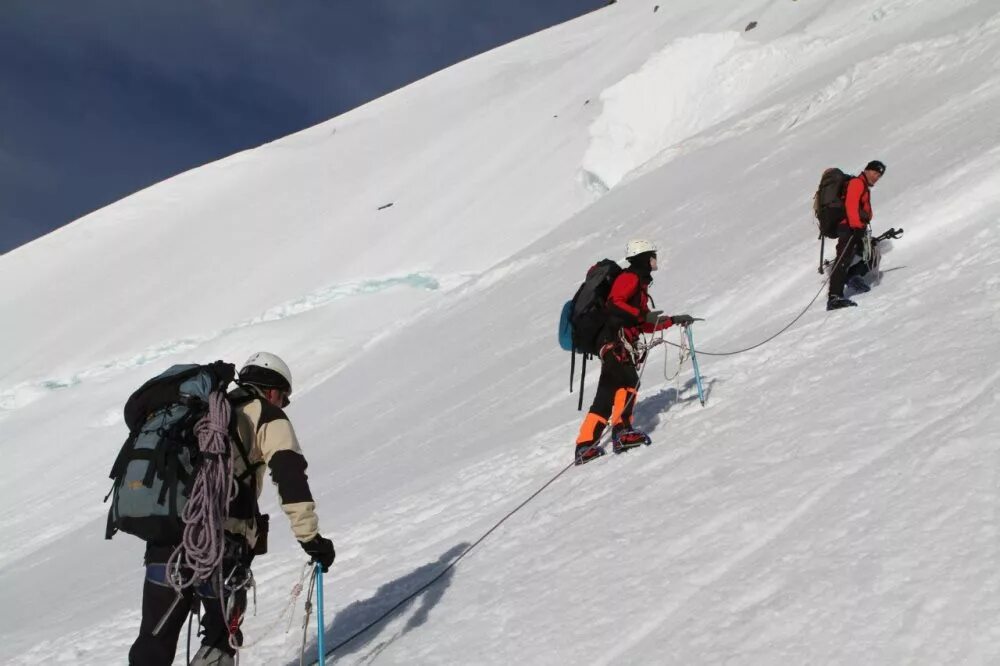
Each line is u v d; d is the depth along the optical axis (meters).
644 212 22.41
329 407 21.16
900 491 2.92
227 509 3.33
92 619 7.33
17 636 7.79
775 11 55.03
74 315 67.31
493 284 26.47
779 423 4.32
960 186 7.39
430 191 69.44
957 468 2.88
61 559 15.08
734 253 11.55
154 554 3.36
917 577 2.40
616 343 5.50
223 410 3.39
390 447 11.97
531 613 3.40
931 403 3.61
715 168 22.67
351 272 59.12
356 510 7.88
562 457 6.28
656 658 2.64
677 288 11.43
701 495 3.79
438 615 3.91
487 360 15.72
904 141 11.93
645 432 5.62
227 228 76.12
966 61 15.66
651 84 41.62
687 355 5.71
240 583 3.50
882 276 6.83
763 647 2.44
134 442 3.34
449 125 84.25
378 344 28.56
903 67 19.47
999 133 8.73
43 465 39.41
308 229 70.88
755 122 25.61
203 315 61.12
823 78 25.75
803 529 3.00
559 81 83.88
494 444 8.45
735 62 36.38
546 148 67.94
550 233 29.83
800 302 7.52
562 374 10.62
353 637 4.13
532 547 4.27
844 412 4.00
